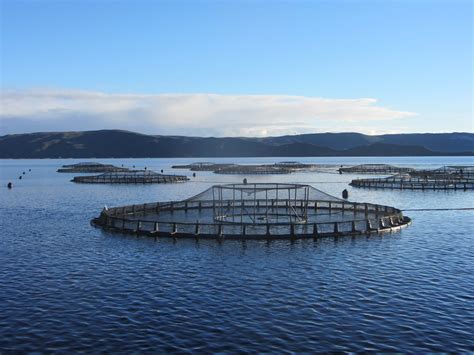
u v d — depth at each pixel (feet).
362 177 576.61
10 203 310.45
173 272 130.72
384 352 81.66
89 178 513.04
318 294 111.04
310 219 215.92
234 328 91.61
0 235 190.19
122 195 365.40
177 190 407.85
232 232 183.01
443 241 170.71
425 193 357.00
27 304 106.42
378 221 192.65
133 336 88.58
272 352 81.56
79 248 162.91
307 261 140.97
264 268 133.28
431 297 108.78
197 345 84.48
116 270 133.80
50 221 227.81
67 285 120.26
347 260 142.20
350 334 88.74
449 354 81.10
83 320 96.63
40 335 89.66
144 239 174.91
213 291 113.70
